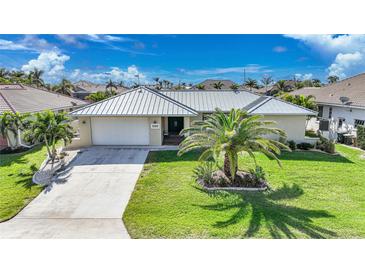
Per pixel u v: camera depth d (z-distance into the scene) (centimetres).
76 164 1658
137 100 2197
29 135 1633
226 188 1237
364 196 1156
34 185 1309
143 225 902
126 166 1608
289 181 1338
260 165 1614
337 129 2633
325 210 1011
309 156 1862
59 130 1659
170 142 2272
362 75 3328
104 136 2153
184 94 2756
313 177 1402
